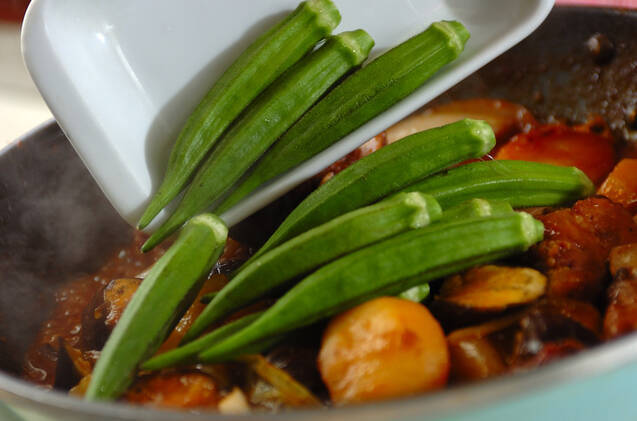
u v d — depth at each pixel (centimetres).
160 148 34
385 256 29
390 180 32
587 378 24
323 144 34
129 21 34
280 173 34
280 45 34
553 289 30
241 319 30
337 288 29
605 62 39
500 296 29
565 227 32
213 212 34
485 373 28
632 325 28
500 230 30
